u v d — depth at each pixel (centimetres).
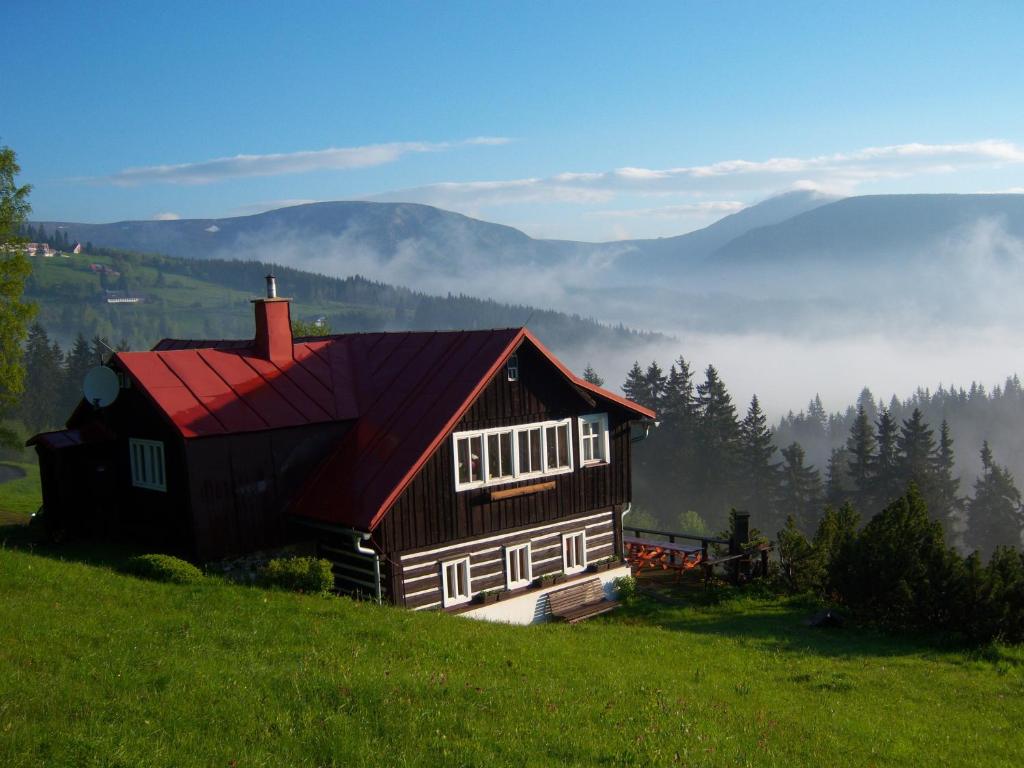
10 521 4072
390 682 1373
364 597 2469
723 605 2903
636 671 1814
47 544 2777
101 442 2778
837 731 1554
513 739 1194
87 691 1213
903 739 1555
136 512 2700
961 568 2481
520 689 1461
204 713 1177
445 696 1350
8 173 4722
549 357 2827
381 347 3103
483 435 2688
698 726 1391
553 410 2898
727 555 3231
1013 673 2120
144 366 2592
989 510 13938
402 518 2473
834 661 2172
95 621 1609
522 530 2805
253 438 2552
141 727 1105
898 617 2584
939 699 1883
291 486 2633
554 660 1783
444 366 2795
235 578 2491
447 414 2562
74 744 1025
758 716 1548
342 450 2697
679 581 3256
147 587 1969
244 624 1725
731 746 1318
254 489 2548
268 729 1143
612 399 3042
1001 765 1468
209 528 2444
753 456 13875
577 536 2997
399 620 1947
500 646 1834
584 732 1266
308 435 2680
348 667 1454
